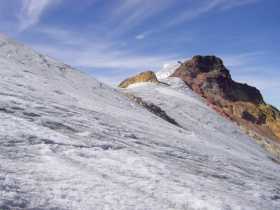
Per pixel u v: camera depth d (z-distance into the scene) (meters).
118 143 16.48
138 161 13.90
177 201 10.59
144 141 19.62
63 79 37.22
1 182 8.42
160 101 55.25
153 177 12.27
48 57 45.38
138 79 77.94
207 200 11.34
